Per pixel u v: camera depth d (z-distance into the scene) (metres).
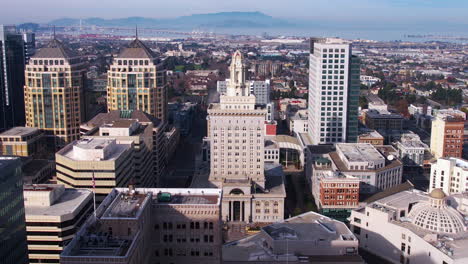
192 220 174.50
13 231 167.00
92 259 139.50
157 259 177.00
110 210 164.62
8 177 162.75
